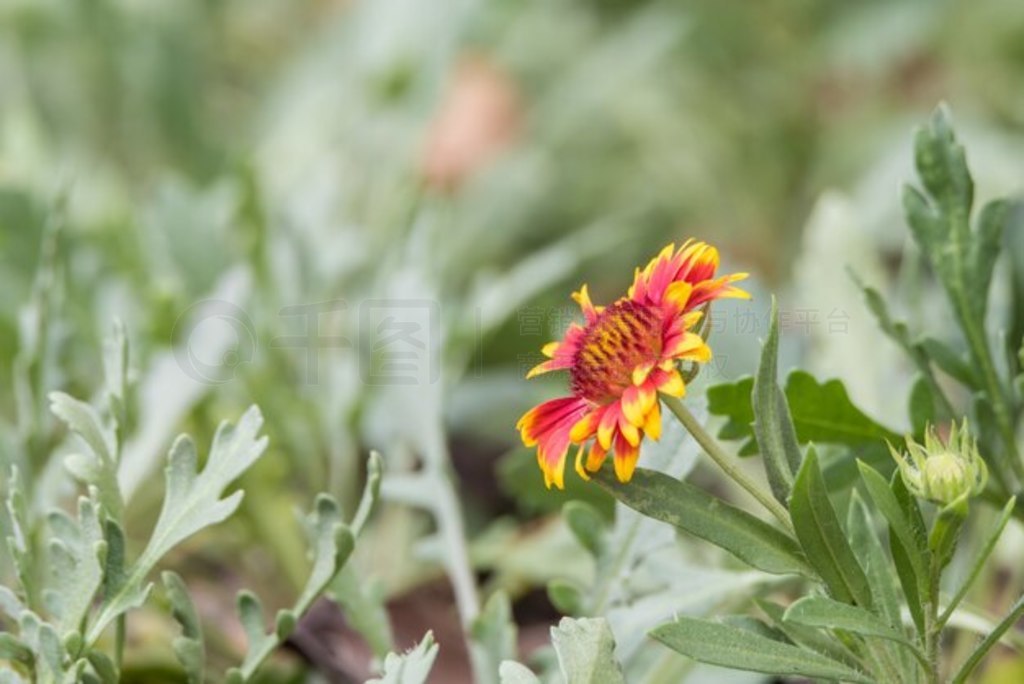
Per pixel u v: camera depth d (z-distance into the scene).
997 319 1.07
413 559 1.14
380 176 1.54
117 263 1.33
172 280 1.25
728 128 1.79
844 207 1.12
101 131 1.78
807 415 0.94
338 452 1.17
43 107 1.79
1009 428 0.95
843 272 1.10
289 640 1.01
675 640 0.85
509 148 1.85
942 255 0.96
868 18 1.77
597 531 0.95
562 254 1.30
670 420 0.91
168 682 1.02
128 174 1.77
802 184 1.75
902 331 0.96
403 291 1.11
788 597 1.01
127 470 1.05
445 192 1.72
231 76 2.15
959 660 0.99
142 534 1.14
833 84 1.83
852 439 0.94
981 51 1.78
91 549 0.89
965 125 1.58
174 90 1.77
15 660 0.90
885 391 1.06
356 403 1.15
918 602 0.86
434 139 1.81
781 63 1.80
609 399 0.85
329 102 1.70
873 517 0.98
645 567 0.96
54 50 1.78
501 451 1.36
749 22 1.80
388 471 1.16
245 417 0.90
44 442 1.02
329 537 0.91
